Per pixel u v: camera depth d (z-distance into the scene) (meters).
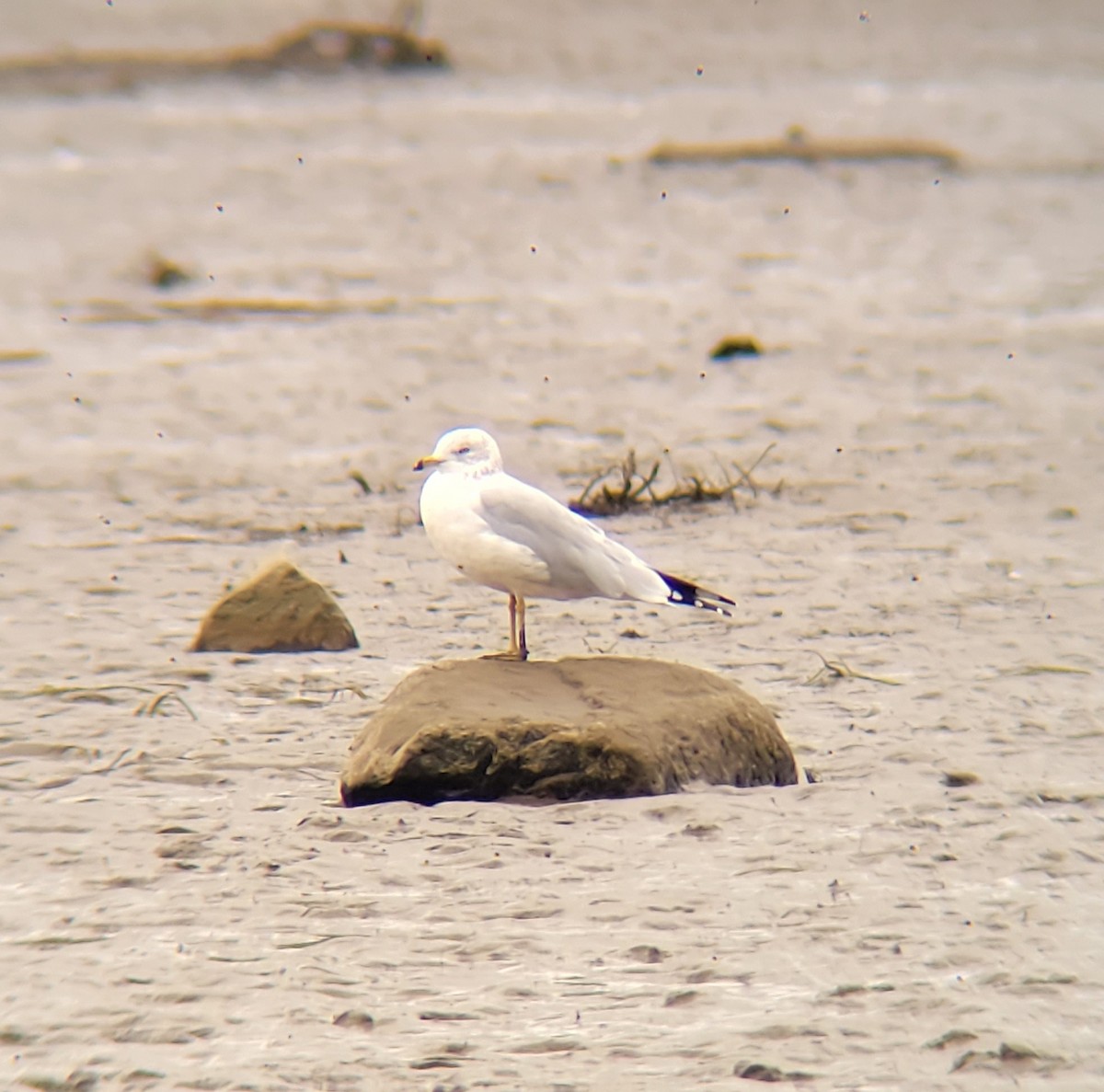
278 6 100.31
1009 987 8.73
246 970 8.95
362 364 28.17
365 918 9.50
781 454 22.08
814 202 48.03
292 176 53.16
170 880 10.00
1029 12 106.88
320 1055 8.16
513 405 25.20
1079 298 33.78
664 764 11.00
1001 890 9.83
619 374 27.38
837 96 77.50
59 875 10.09
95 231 43.28
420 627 15.13
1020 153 57.75
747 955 9.07
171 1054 8.20
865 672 13.76
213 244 41.47
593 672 11.63
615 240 42.12
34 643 14.70
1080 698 13.10
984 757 11.85
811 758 11.87
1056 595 15.91
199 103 73.62
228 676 13.77
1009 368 27.41
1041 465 21.25
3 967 8.99
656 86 81.75
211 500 20.09
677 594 11.73
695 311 33.03
